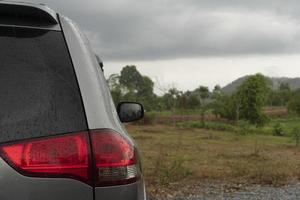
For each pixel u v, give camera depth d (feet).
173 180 35.55
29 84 8.11
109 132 8.28
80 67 8.59
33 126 7.84
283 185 35.27
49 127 7.91
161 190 31.86
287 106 241.35
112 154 8.16
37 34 8.62
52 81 8.27
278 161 53.47
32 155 7.70
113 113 9.02
